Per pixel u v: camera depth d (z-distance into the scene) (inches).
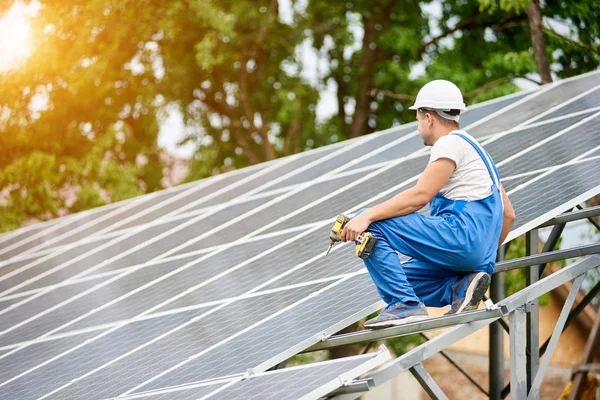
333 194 451.5
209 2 1065.5
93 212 637.9
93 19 1042.1
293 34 1132.5
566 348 1040.8
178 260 447.2
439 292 301.9
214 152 1176.2
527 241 386.3
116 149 1150.3
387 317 289.1
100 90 1079.6
